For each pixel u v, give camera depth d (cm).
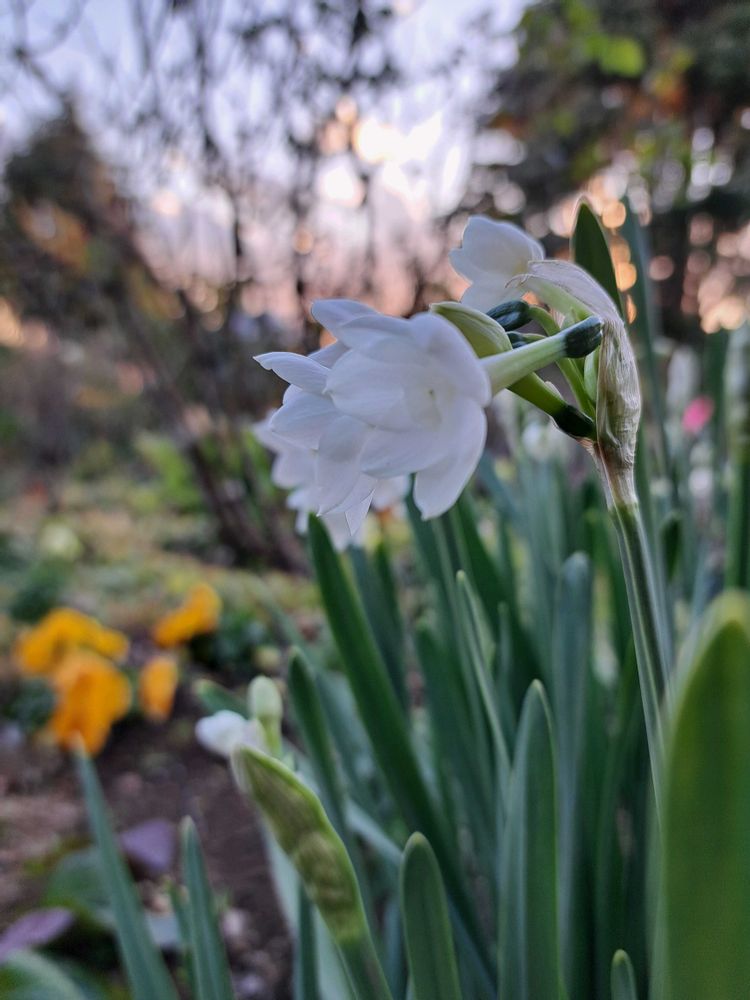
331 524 24
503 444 82
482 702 27
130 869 55
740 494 25
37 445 224
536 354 13
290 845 15
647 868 23
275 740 19
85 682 71
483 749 27
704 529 42
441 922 16
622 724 23
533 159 110
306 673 23
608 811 23
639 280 27
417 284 98
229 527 122
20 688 84
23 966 38
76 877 50
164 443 170
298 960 25
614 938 23
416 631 30
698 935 10
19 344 215
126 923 26
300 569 113
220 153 92
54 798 68
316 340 94
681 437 34
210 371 108
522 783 18
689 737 9
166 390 118
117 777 71
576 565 24
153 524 165
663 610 22
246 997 44
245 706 34
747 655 9
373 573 33
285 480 25
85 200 104
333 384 12
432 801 26
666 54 109
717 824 9
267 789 15
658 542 22
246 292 102
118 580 123
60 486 213
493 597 31
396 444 12
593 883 24
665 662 14
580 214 21
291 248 94
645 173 98
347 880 15
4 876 55
